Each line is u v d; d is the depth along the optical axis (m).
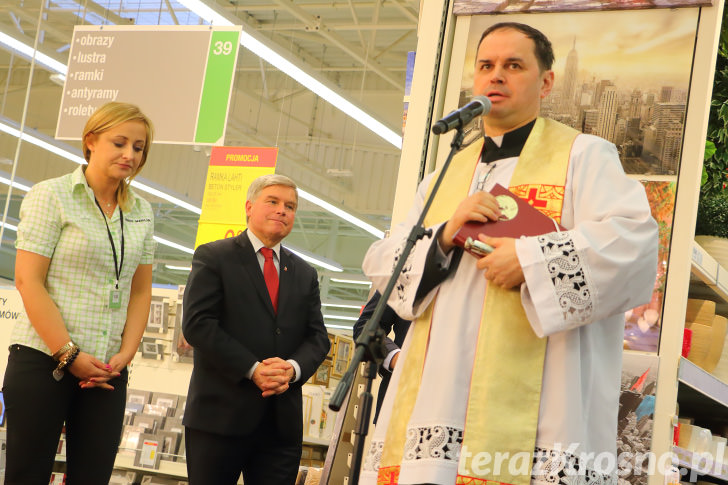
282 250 3.22
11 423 2.52
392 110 16.80
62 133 7.64
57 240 2.65
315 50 16.58
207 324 2.90
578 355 1.65
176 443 4.58
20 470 2.49
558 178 1.77
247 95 17.16
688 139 2.65
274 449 2.97
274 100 17.86
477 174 1.91
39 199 2.65
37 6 15.29
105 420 2.61
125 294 2.78
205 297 2.95
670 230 2.63
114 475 4.68
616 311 1.62
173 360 5.11
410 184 2.93
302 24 15.15
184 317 2.95
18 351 2.54
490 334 1.67
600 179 1.73
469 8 2.95
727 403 3.42
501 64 1.86
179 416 4.85
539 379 1.64
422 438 1.64
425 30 3.02
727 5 3.94
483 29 2.94
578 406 1.61
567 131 1.85
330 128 18.00
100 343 2.66
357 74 17.16
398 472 1.69
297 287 3.15
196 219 20.91
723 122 4.04
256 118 17.92
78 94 7.66
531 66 1.85
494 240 1.66
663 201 2.65
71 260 2.65
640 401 2.60
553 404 1.62
